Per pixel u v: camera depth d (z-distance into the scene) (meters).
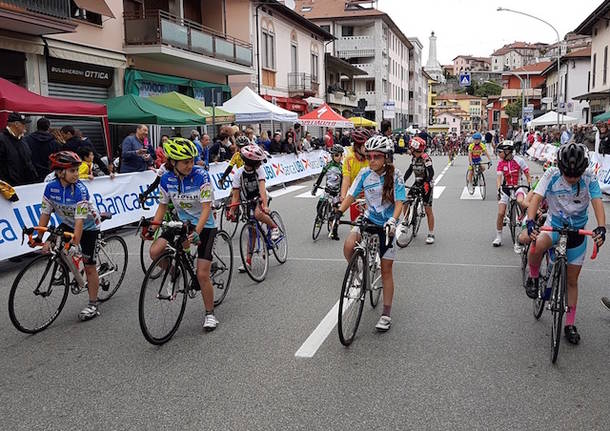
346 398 3.72
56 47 15.25
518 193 7.70
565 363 4.28
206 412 3.56
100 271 5.92
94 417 3.53
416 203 8.98
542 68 82.81
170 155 4.87
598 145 16.95
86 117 11.59
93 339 4.95
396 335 4.92
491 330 5.03
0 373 4.25
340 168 9.36
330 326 5.16
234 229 9.77
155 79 20.00
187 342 4.81
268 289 6.45
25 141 8.76
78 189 5.26
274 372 4.15
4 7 12.22
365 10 56.28
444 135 47.81
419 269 7.34
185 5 24.55
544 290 4.96
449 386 3.89
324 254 8.31
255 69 28.05
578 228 4.70
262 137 18.61
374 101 56.38
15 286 4.93
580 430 3.31
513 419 3.44
